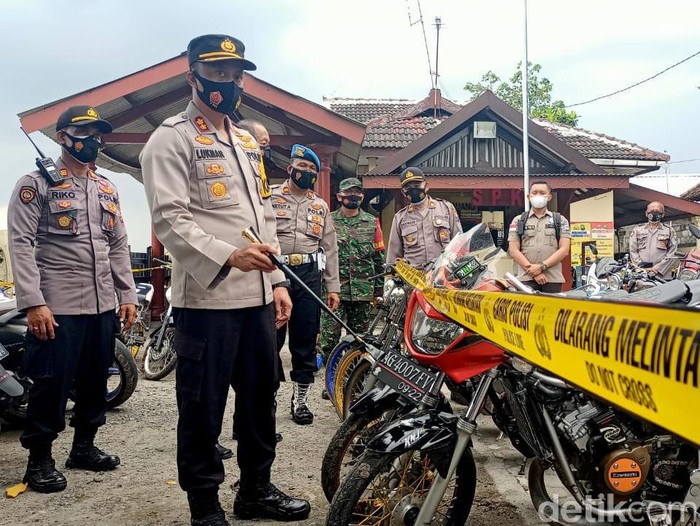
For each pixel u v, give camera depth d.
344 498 2.27
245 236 2.56
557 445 2.62
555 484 3.43
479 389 2.48
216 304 2.64
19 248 3.25
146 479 3.47
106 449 4.00
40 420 3.30
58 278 3.38
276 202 4.77
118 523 2.91
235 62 2.71
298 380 4.66
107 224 3.61
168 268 9.43
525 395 2.64
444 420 2.41
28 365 3.29
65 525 2.89
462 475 2.63
